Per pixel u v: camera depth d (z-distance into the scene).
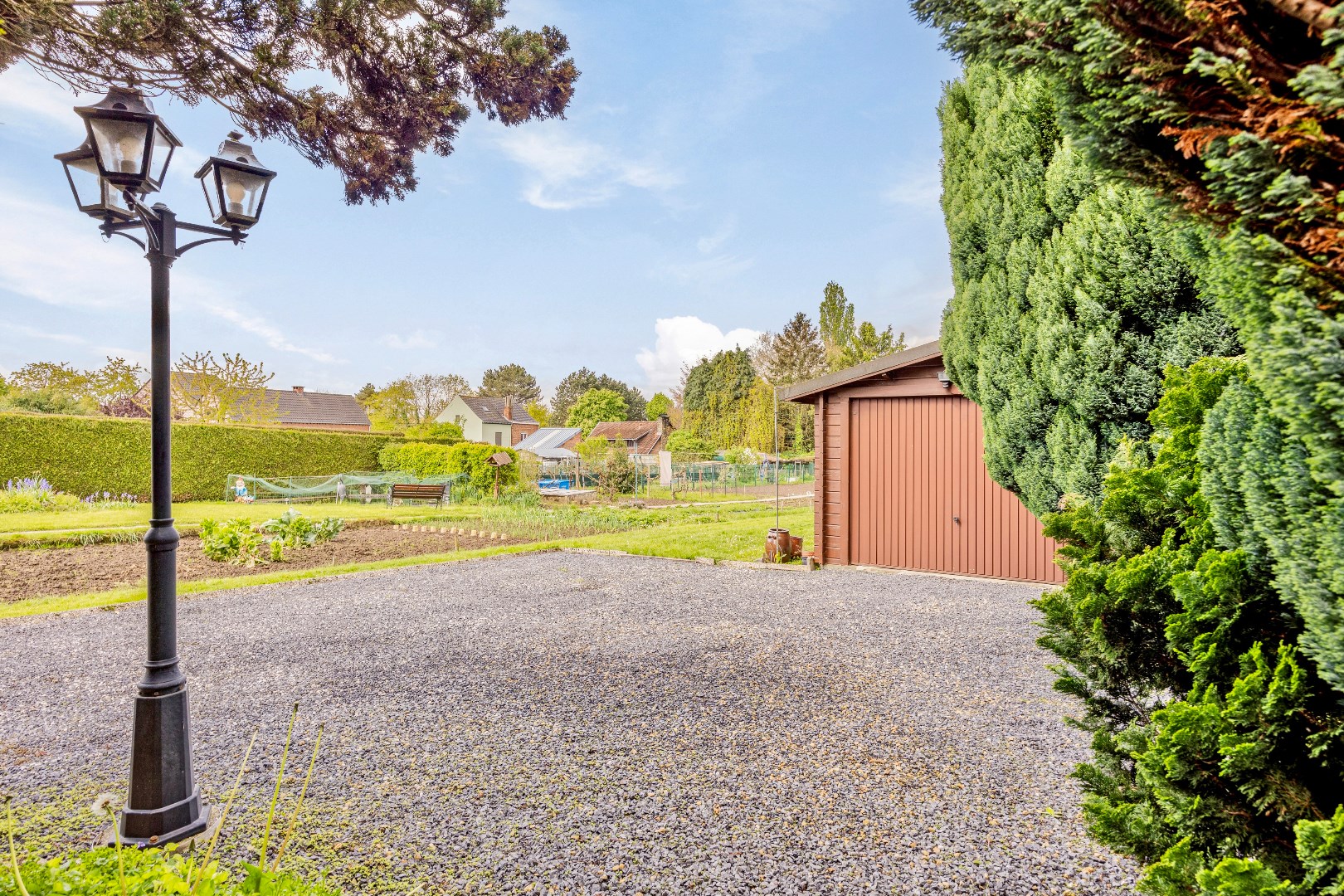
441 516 15.57
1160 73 1.18
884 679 4.23
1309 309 1.00
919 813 2.61
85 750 3.39
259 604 6.69
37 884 1.50
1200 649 1.50
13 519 12.01
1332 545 1.05
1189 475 1.90
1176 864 1.34
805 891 2.13
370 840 2.47
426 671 4.53
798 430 40.28
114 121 2.44
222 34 4.44
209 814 2.67
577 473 27.72
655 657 4.78
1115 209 3.30
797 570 8.27
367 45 5.15
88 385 22.28
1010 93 3.91
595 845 2.42
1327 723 1.27
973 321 4.50
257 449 18.89
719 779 2.93
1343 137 1.02
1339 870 1.09
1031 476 4.13
